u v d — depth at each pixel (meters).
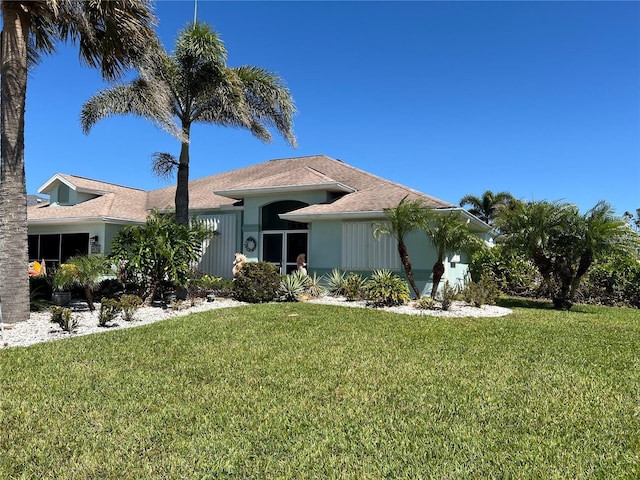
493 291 15.84
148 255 13.24
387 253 16.08
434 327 10.36
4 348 8.31
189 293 14.62
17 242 10.79
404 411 5.20
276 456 4.11
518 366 7.14
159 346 8.38
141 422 4.85
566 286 15.72
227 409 5.23
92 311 12.41
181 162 16.22
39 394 5.72
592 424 4.84
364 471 3.85
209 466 3.91
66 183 23.75
